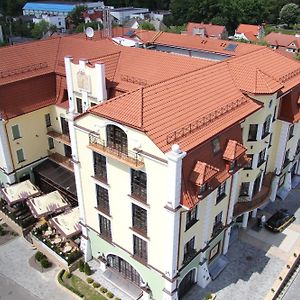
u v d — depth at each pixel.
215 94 33.19
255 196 41.25
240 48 69.75
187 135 28.00
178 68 40.25
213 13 156.75
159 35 82.50
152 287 33.84
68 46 50.41
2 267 39.22
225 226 37.06
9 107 43.34
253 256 39.66
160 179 27.41
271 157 44.41
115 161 30.22
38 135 47.59
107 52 46.06
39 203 42.72
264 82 35.62
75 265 38.38
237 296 35.28
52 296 35.94
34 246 41.69
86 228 37.59
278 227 42.38
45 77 46.84
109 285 36.69
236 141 32.09
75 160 33.97
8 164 45.53
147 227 30.77
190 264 33.66
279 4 179.00
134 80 40.41
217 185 30.19
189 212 30.02
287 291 36.44
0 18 157.50
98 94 39.41
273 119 39.97
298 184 51.47
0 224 45.47
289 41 121.19
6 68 45.12
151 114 27.98
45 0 196.50
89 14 151.00
